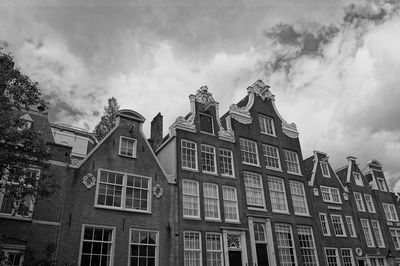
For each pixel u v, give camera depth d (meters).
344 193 34.44
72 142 29.20
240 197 24.97
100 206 18.97
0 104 12.48
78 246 17.48
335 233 31.03
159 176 22.02
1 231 15.60
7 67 12.91
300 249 26.03
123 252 18.72
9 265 15.25
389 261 33.44
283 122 31.56
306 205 28.75
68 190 18.36
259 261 23.61
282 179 28.41
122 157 21.11
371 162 41.25
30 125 19.05
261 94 31.75
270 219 25.52
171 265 19.84
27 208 12.96
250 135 28.48
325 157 35.38
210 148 25.66
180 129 24.70
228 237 22.98
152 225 20.31
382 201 38.19
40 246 16.23
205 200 23.34
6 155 12.04
